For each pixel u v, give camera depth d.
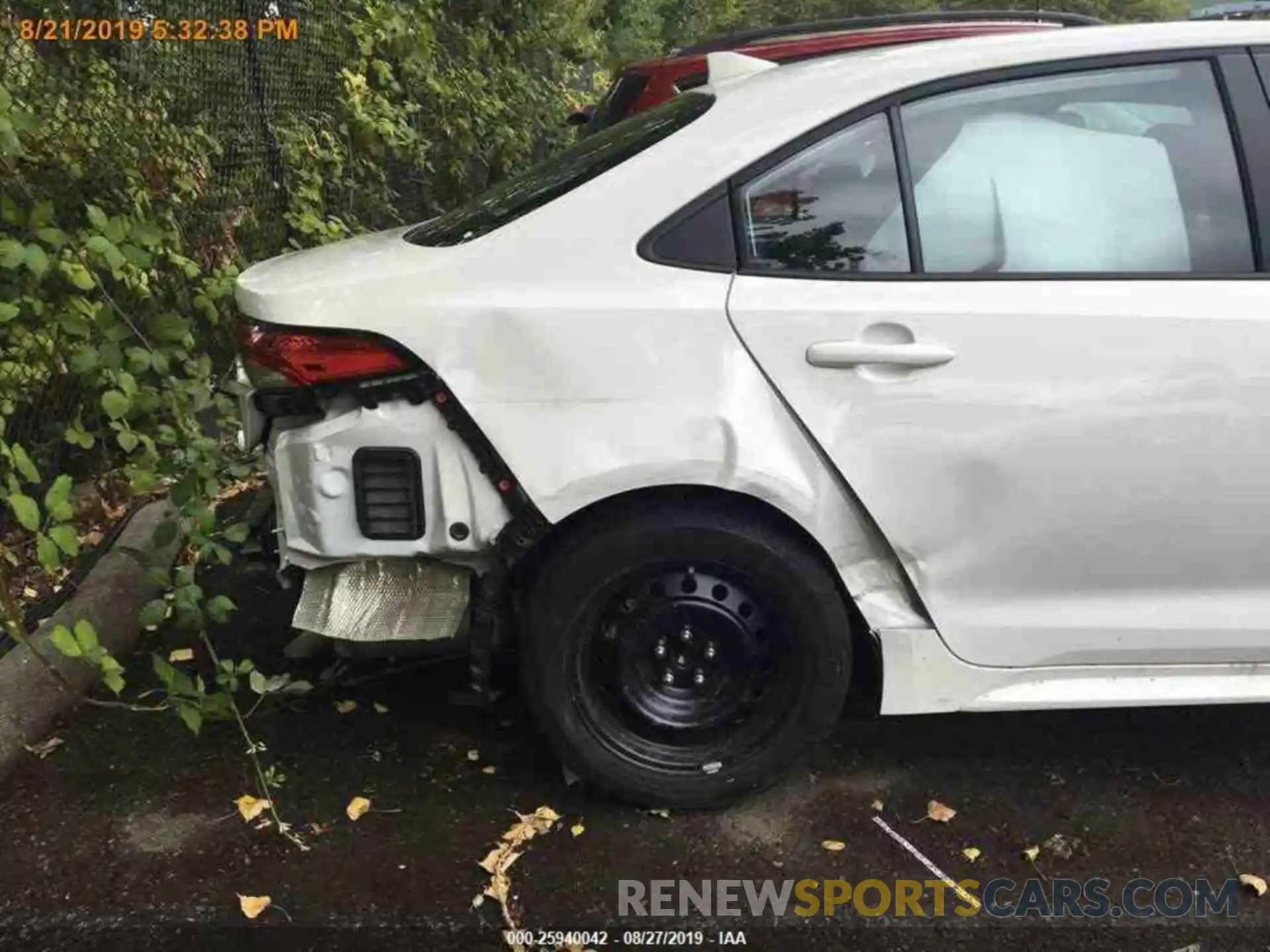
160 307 3.98
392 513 2.41
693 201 2.39
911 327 2.35
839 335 2.35
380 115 6.41
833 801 2.70
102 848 2.50
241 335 2.52
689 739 2.60
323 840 2.54
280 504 2.49
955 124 2.46
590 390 2.33
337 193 6.34
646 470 2.33
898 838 2.57
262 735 2.95
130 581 3.60
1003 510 2.42
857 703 3.12
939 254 2.42
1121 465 2.40
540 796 2.71
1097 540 2.46
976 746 2.93
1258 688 2.59
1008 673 2.57
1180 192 2.46
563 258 2.37
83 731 2.95
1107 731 3.00
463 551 2.43
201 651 3.37
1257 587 2.54
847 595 2.59
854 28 6.01
